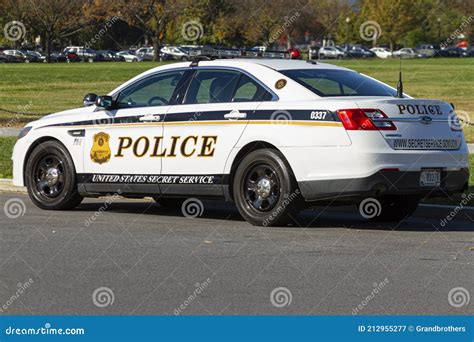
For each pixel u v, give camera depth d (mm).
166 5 72188
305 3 76188
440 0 88188
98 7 72188
